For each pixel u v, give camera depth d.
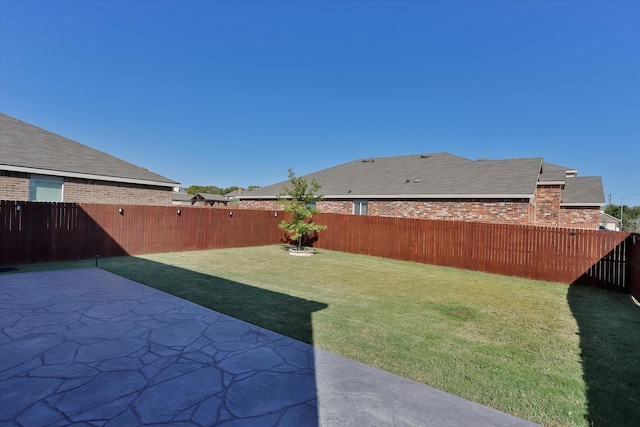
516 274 11.19
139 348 4.14
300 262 12.45
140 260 11.64
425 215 16.36
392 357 4.09
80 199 14.37
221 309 5.95
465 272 11.69
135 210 13.02
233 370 3.61
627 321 6.18
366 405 2.97
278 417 2.75
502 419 2.83
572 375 3.78
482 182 15.82
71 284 7.59
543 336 5.17
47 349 4.03
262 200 24.38
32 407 2.79
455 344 4.64
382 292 7.88
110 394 3.04
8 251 9.89
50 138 16.05
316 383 3.36
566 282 10.26
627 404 3.16
